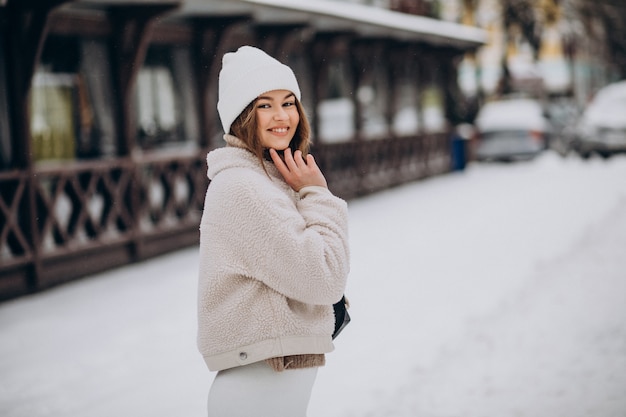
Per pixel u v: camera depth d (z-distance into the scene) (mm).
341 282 2201
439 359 5008
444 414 4055
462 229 10633
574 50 38875
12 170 7555
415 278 7699
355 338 5625
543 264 7922
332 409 4215
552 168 19016
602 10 35844
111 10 8602
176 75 12469
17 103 7477
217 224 2213
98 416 4406
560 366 4703
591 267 7602
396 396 4359
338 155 13992
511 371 4672
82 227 8758
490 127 20578
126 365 5352
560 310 6043
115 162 8742
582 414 3938
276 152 2355
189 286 7789
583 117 20219
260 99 2297
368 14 12977
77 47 10344
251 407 2234
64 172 8031
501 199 13695
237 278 2205
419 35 15438
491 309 6242
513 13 28953
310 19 11461
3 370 5332
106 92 10836
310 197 2273
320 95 13258
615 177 15953
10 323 6566
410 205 13656
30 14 7652
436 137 18859
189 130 12750
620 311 5871
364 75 15156
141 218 9766
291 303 2246
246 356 2209
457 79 20578
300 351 2221
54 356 5621
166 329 6242
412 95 21453
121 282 8086
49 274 7844
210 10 9586
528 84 30406
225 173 2254
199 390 4777
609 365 4648
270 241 2152
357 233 10836
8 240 7613
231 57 2361
